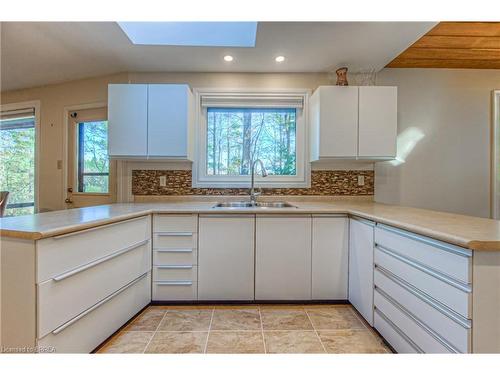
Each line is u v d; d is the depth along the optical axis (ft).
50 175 10.64
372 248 5.89
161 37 7.61
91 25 6.73
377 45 7.41
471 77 9.61
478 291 3.37
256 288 7.22
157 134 8.21
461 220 4.97
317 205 8.20
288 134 9.69
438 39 7.76
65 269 4.34
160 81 9.42
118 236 5.74
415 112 9.53
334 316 6.64
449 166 9.56
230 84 9.39
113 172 9.78
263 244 7.21
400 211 6.52
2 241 4.00
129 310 6.21
